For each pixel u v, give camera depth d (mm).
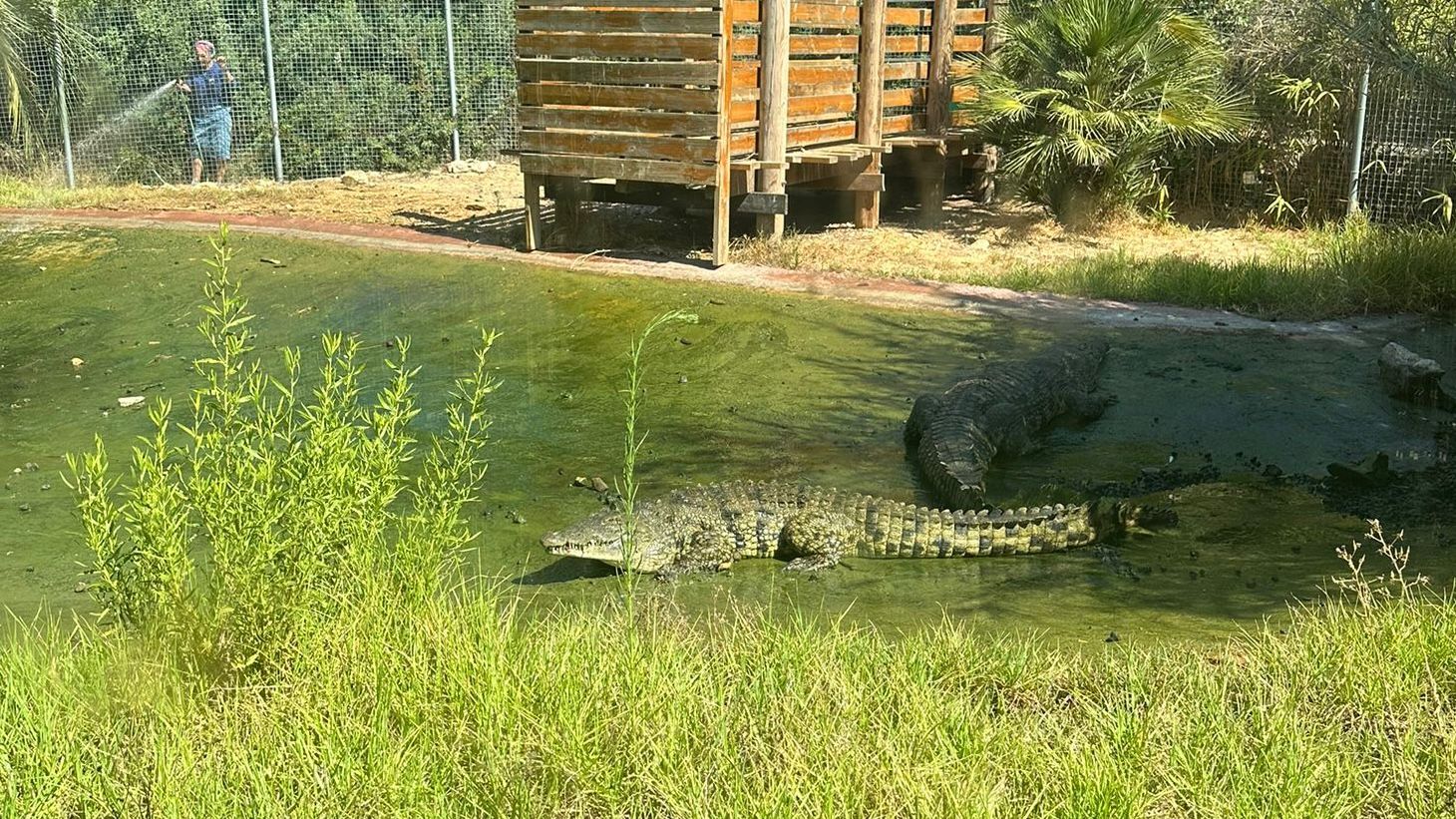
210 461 4500
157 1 17250
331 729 3736
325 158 18156
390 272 11875
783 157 12094
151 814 3441
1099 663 4574
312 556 4379
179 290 11367
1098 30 12773
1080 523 6086
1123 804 3416
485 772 3627
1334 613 4695
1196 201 14305
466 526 6211
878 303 10555
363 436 4723
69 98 17172
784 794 3436
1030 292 10883
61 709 3947
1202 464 7199
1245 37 14039
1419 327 9938
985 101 13211
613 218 14055
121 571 4344
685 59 11305
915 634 5000
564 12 11758
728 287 11094
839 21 12844
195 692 4129
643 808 3566
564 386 8625
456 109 18266
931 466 6762
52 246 13117
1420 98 12805
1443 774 3594
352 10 17797
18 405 8344
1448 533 6074
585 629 4555
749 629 4820
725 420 7902
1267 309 10383
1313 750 3682
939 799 3449
